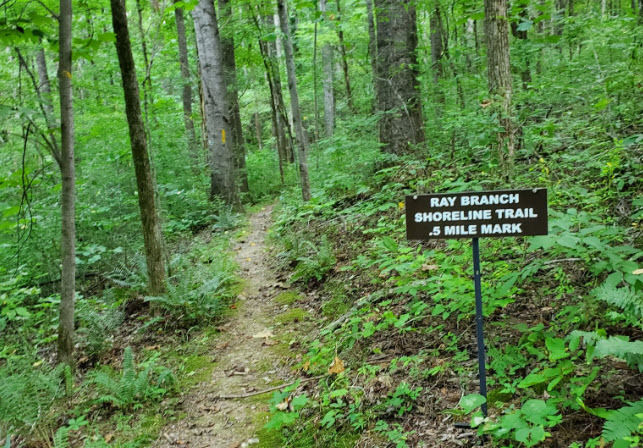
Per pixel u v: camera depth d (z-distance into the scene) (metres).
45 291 7.71
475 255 2.89
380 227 6.50
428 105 8.59
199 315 5.91
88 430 3.97
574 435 2.51
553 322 3.43
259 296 6.65
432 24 11.80
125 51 5.43
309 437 3.39
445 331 3.99
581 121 5.50
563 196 4.35
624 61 6.18
